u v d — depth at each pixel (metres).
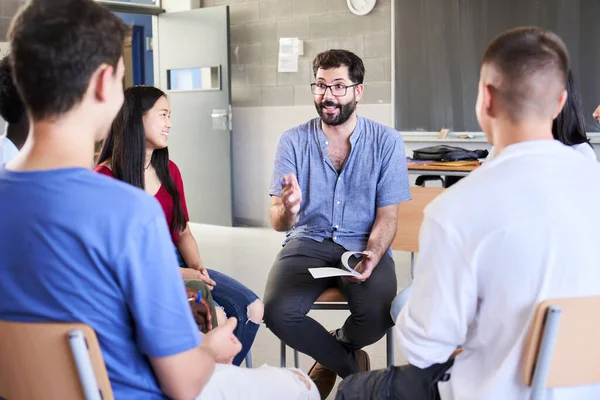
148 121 2.01
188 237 2.26
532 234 1.10
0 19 5.60
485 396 1.16
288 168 2.39
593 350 1.13
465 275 1.15
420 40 5.30
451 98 5.25
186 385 1.07
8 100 1.62
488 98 1.23
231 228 6.22
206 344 1.21
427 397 1.34
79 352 0.97
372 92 5.66
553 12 4.80
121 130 1.94
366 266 2.12
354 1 5.62
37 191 0.98
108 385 1.01
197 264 2.19
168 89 6.50
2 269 1.00
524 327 1.12
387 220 2.31
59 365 1.02
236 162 6.51
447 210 1.16
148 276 0.99
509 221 1.11
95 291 0.99
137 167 1.96
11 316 1.02
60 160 1.00
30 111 1.00
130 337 1.06
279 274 2.27
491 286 1.14
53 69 0.97
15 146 1.70
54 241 0.97
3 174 1.02
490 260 1.13
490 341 1.18
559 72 1.17
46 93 0.98
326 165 2.38
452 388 1.24
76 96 0.99
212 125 6.22
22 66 0.98
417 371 1.37
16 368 1.05
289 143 2.42
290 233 2.46
